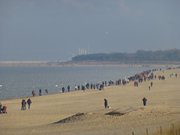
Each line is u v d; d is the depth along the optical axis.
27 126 131.88
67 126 119.62
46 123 139.38
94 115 133.12
